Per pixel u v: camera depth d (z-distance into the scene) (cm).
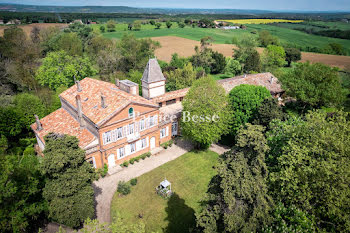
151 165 4175
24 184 2430
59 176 2473
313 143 2447
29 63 7681
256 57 9150
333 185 2184
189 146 4834
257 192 2045
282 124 3222
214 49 12638
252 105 4519
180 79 6888
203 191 3628
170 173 3988
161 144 4812
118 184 3522
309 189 2220
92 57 9381
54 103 5084
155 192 3559
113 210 3222
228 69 9819
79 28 12106
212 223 2097
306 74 5281
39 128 4091
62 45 9550
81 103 4116
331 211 2059
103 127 3606
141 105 4000
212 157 4488
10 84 6894
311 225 1895
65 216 2469
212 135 4266
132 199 3422
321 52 12156
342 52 11888
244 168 2084
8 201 2212
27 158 3728
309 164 2383
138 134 4156
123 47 9969
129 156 4203
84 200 2581
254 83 6419
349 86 7062
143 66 9119
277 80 6688
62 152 2433
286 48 11288
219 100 4281
